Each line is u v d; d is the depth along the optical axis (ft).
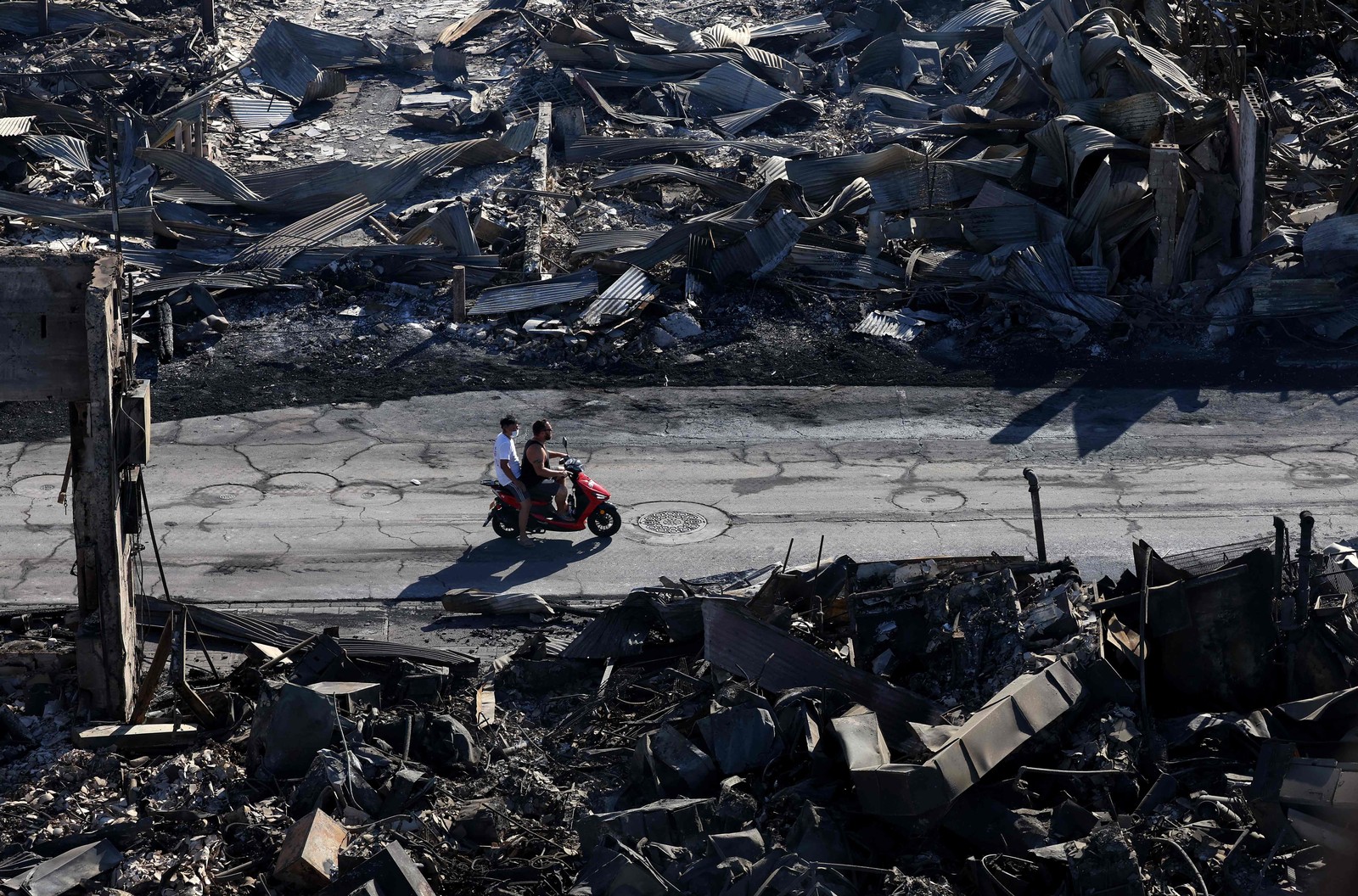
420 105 169.27
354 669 59.21
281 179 136.26
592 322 109.81
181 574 74.28
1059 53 132.16
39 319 54.19
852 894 42.75
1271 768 46.32
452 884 45.78
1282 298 108.58
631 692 58.80
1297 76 156.76
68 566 74.49
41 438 92.38
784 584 60.75
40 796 50.80
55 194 134.41
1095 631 53.52
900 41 173.58
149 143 144.25
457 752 53.57
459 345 109.29
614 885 42.91
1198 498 84.07
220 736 55.31
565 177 144.87
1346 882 41.27
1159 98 116.88
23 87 163.84
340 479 87.86
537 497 78.89
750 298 115.34
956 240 122.42
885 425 96.84
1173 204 110.73
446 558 77.25
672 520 82.23
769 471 89.71
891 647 56.49
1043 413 98.17
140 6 197.98
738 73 168.14
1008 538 78.95
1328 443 92.38
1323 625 52.90
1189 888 42.68
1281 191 124.88
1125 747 48.52
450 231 121.08
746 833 44.34
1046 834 44.80
